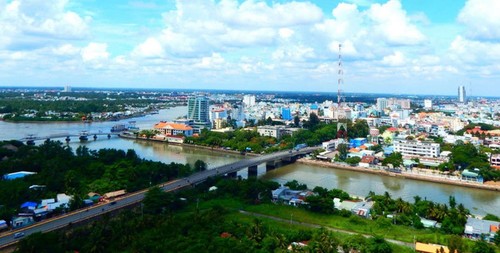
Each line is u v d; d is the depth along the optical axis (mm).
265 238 166375
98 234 157750
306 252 153625
